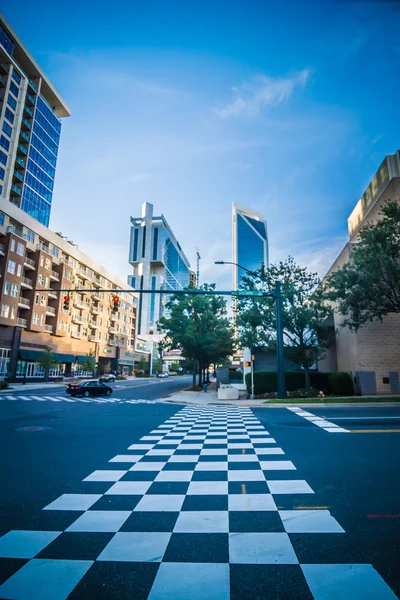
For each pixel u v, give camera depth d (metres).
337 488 5.28
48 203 70.69
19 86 63.12
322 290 25.41
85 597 2.71
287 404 18.92
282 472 6.16
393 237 19.55
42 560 3.28
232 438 9.44
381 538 3.68
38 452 7.89
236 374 55.66
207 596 2.71
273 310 25.84
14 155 60.47
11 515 4.38
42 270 50.94
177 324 40.28
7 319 43.38
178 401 22.88
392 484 5.43
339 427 10.92
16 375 46.00
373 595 2.71
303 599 2.66
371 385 24.53
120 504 4.73
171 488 5.37
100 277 73.06
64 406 19.50
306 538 3.70
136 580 2.93
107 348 75.81
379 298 19.36
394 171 28.19
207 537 3.73
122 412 16.50
